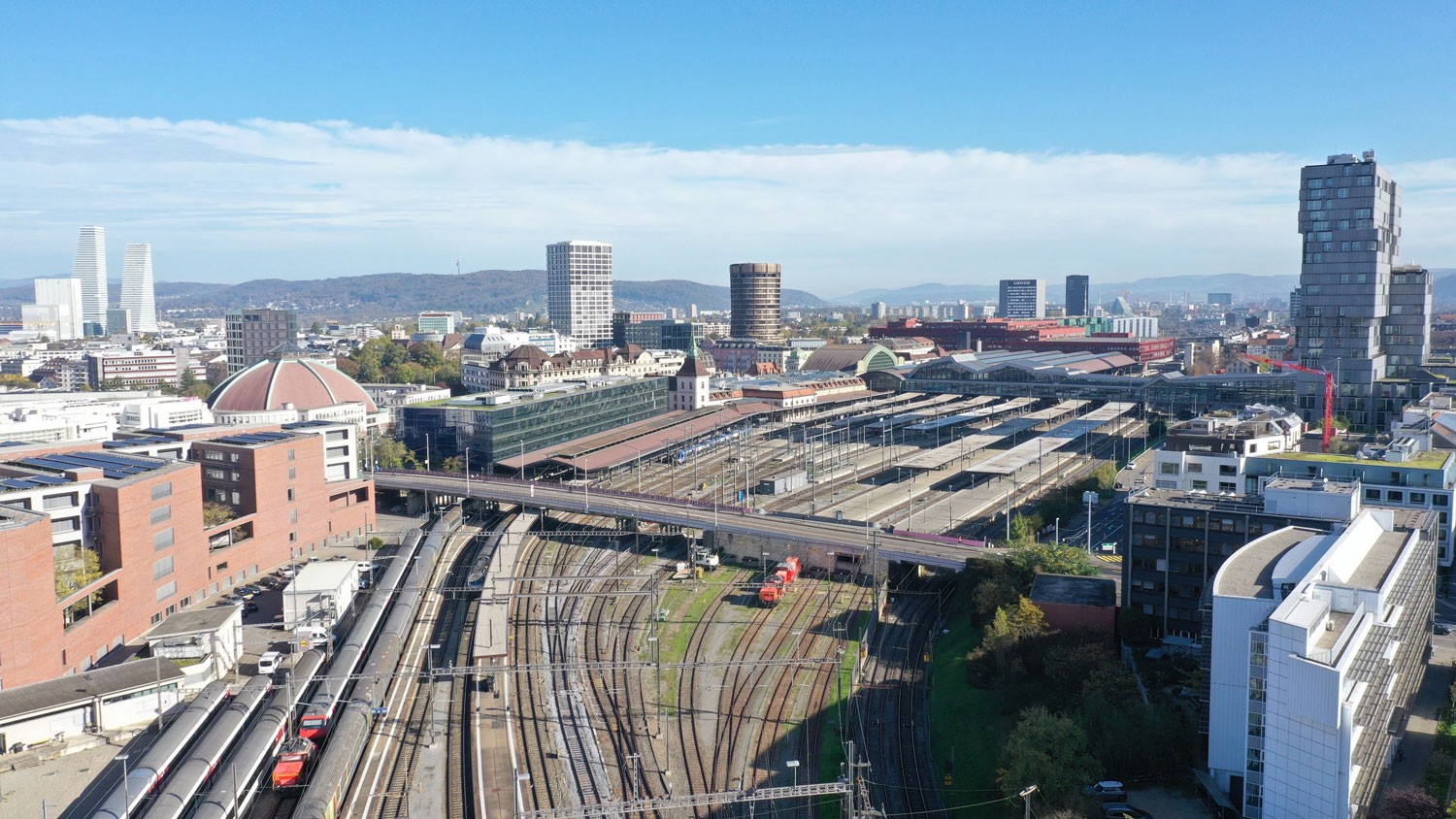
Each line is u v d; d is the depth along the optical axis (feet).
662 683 453.58
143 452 636.89
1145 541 460.14
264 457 629.51
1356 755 273.13
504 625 514.68
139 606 503.61
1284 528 401.08
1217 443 627.05
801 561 626.64
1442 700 371.15
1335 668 264.52
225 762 358.02
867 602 560.61
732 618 535.60
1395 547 371.76
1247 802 302.25
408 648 498.28
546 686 450.30
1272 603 309.83
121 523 490.49
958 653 469.98
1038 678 418.31
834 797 358.84
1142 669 411.54
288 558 654.94
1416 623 368.07
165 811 310.86
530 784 360.89
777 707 428.97
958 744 391.04
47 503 485.56
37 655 419.13
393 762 380.17
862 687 451.94
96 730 395.96
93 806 338.75
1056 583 483.10
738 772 374.02
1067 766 329.31
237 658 478.18
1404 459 576.20
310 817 312.29
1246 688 313.32
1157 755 330.95
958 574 554.87
